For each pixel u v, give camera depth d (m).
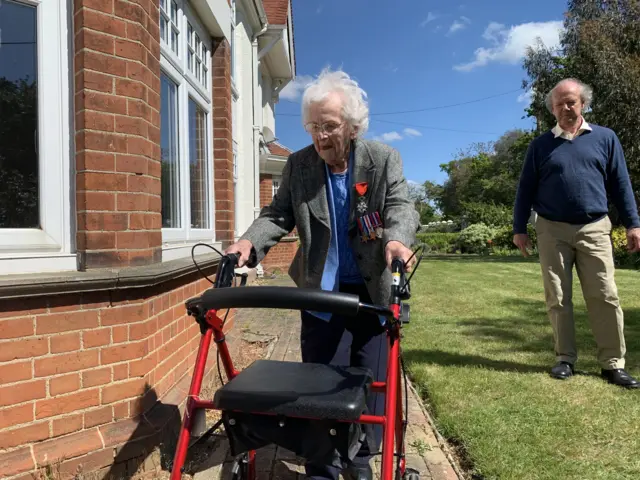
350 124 2.18
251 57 11.90
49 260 2.63
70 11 2.74
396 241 2.09
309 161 2.38
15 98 2.60
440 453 2.99
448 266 16.41
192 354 3.85
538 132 24.09
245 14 11.23
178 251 3.89
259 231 2.37
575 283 10.43
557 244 4.12
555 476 2.63
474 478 2.73
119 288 2.66
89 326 2.59
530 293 9.34
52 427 2.48
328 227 2.33
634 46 18.92
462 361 4.66
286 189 2.47
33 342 2.42
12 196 2.59
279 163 14.77
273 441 1.78
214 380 4.05
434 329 6.08
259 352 5.15
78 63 2.70
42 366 2.45
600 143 3.99
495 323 6.45
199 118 5.11
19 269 2.52
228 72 5.85
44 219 2.66
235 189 10.01
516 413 3.39
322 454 1.74
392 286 1.88
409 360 4.68
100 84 2.72
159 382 3.06
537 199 4.23
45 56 2.66
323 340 2.43
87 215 2.68
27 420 2.41
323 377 1.92
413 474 2.41
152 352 2.93
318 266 2.35
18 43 2.61
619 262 16.88
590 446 2.95
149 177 2.98
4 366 2.34
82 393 2.57
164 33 3.97
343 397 1.70
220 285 1.93
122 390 2.70
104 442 2.57
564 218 4.05
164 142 3.94
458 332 5.91
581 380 4.06
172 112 4.16
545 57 21.30
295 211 2.39
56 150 2.70
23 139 2.62
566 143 4.03
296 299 1.61
